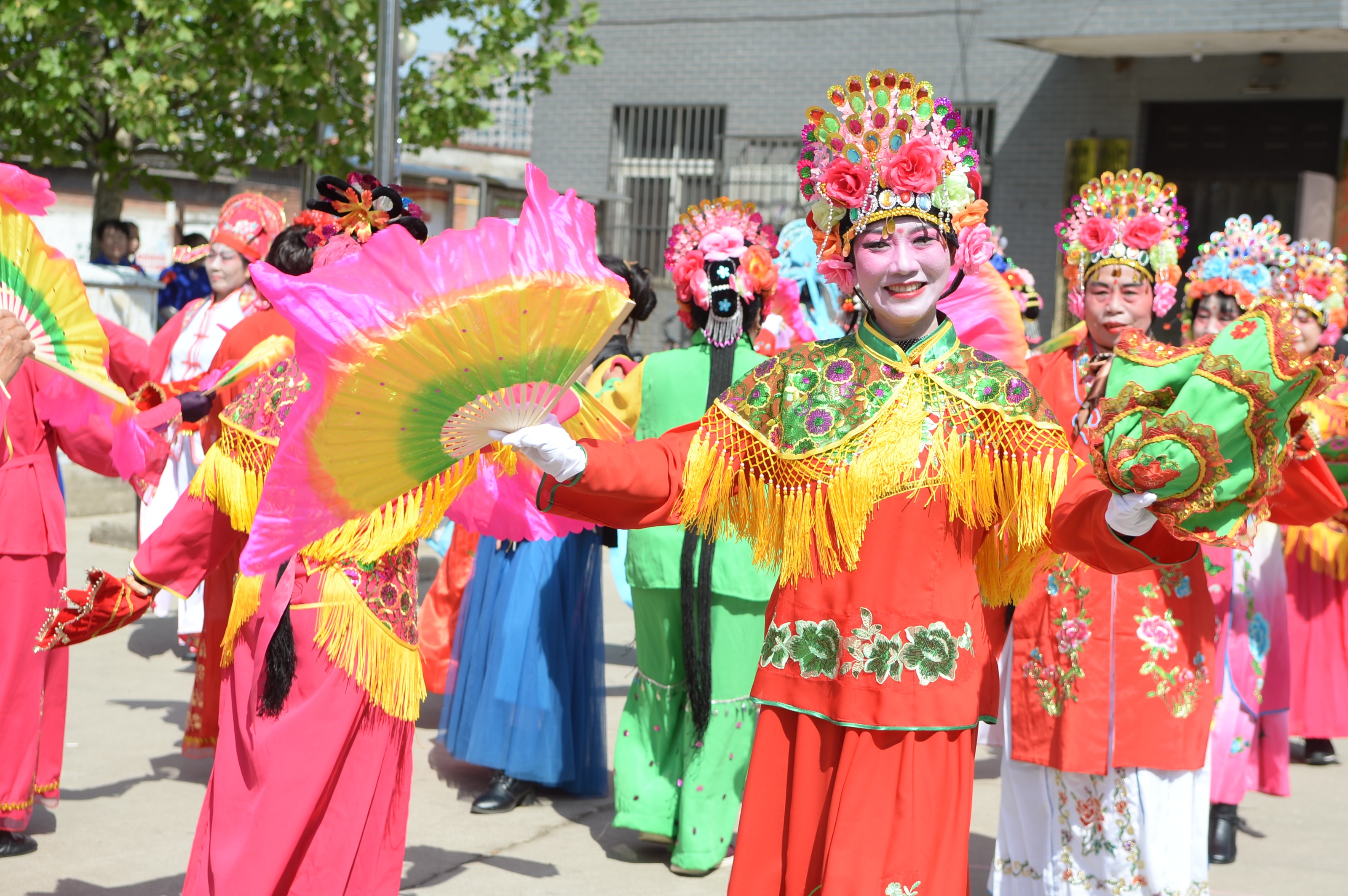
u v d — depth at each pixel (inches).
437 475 100.6
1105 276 149.6
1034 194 586.9
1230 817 180.2
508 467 115.6
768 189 623.8
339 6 355.6
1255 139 564.1
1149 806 137.3
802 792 99.0
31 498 157.4
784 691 99.9
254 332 191.3
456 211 478.9
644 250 652.1
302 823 115.7
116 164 405.4
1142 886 138.9
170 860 161.8
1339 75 538.6
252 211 245.0
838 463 96.9
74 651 267.4
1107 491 90.1
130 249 426.0
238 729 119.0
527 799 191.6
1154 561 89.5
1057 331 586.6
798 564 98.5
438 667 222.2
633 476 96.0
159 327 440.5
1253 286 186.5
